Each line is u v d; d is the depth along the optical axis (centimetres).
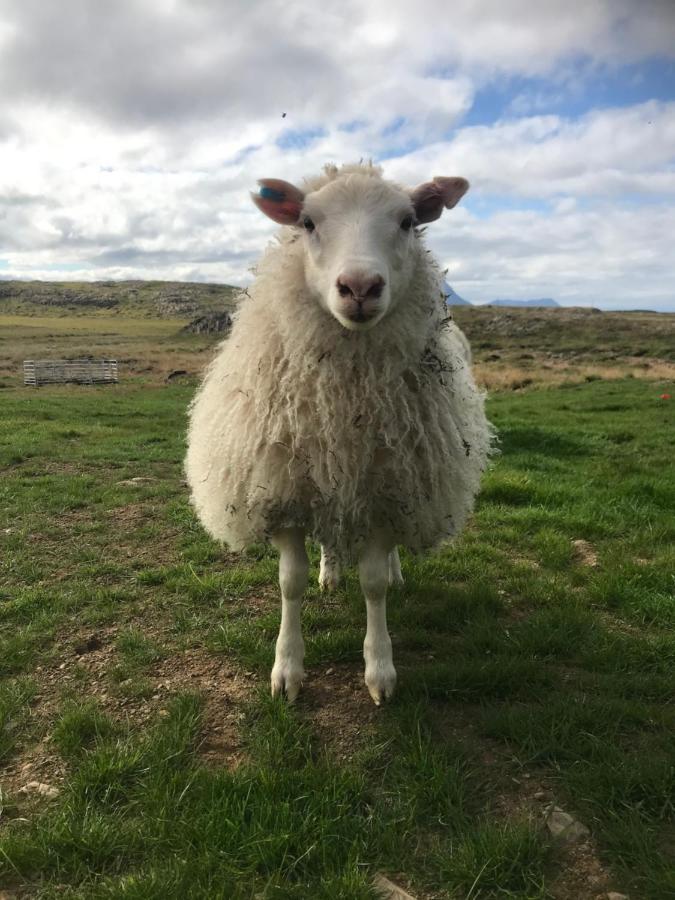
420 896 74
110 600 150
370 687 109
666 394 625
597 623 133
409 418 108
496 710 104
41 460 307
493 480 243
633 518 205
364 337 104
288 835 79
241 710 108
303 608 147
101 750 95
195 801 86
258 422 110
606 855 79
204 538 193
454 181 113
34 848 78
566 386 782
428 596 149
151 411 545
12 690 112
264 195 111
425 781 89
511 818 84
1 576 164
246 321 116
